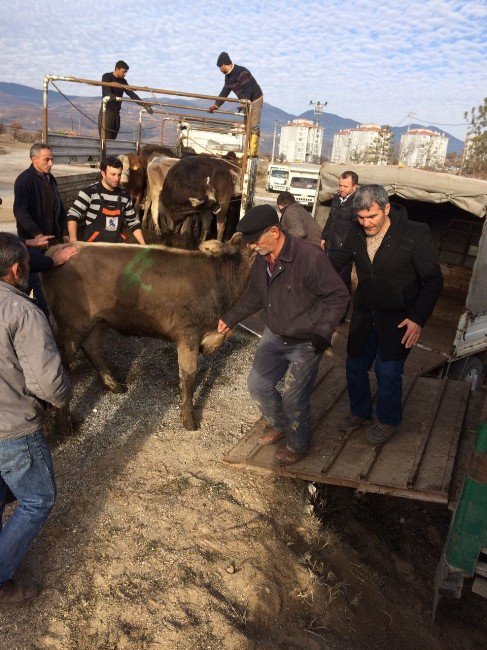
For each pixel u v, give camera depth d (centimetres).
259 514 378
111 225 533
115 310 431
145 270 418
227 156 1089
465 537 284
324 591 344
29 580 295
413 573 404
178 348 438
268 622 307
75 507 351
